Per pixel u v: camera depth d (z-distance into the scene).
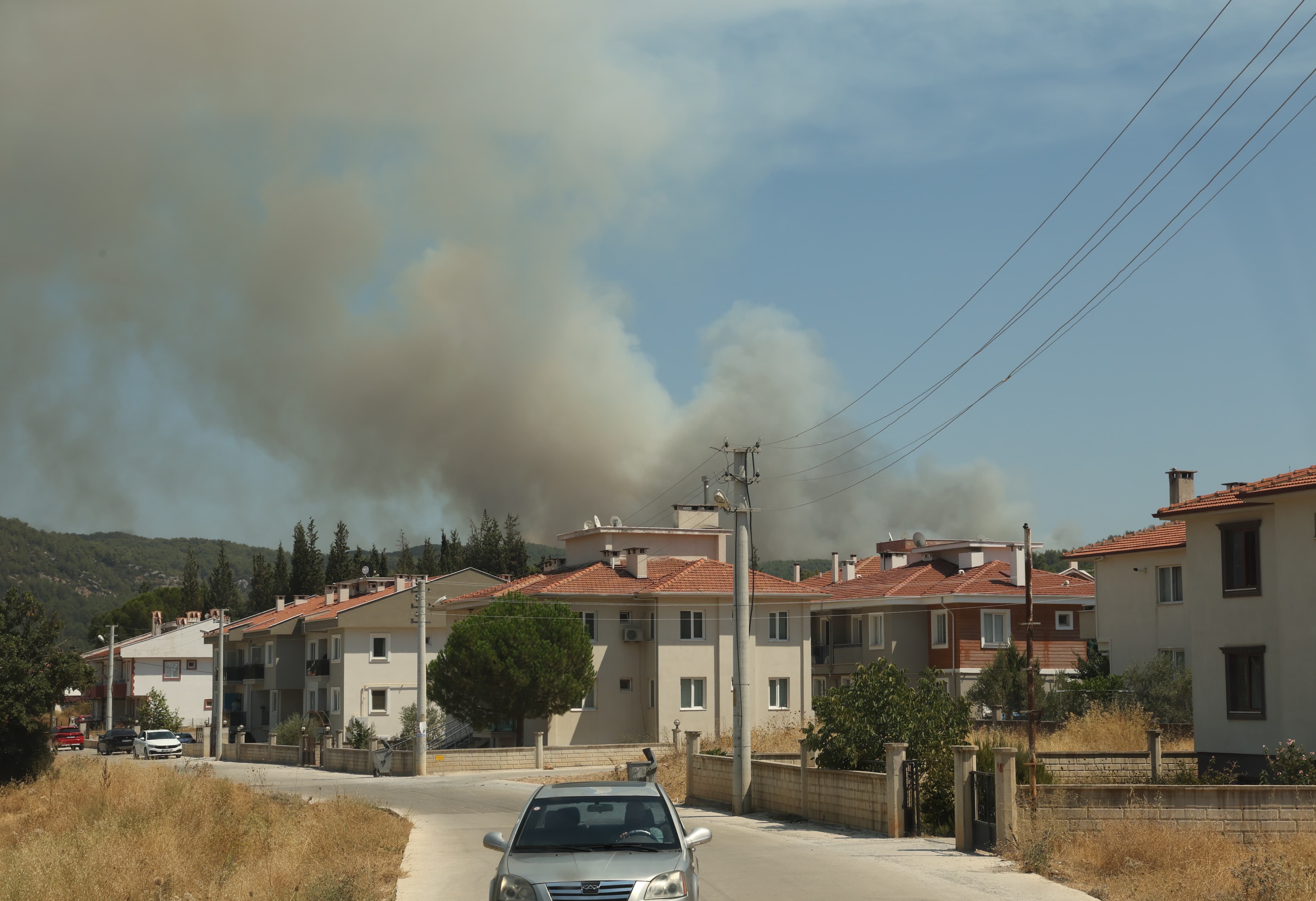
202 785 31.50
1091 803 21.12
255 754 66.69
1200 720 33.56
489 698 52.62
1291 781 27.08
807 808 26.42
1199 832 19.69
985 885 16.39
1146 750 35.06
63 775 42.12
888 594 60.94
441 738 61.56
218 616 93.19
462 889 17.39
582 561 68.00
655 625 57.75
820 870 18.11
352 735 65.50
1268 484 31.75
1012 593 58.47
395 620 70.25
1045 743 35.59
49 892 16.17
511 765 50.53
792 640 59.84
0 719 40.97
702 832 12.72
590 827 12.39
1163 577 47.91
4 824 30.17
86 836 20.45
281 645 79.19
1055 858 18.42
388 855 21.81
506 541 119.62
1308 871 16.86
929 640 60.16
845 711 25.27
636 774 33.31
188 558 145.00
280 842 21.78
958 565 66.44
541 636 53.50
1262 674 31.94
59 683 43.00
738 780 29.11
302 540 116.00
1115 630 49.88
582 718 57.28
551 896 11.04
